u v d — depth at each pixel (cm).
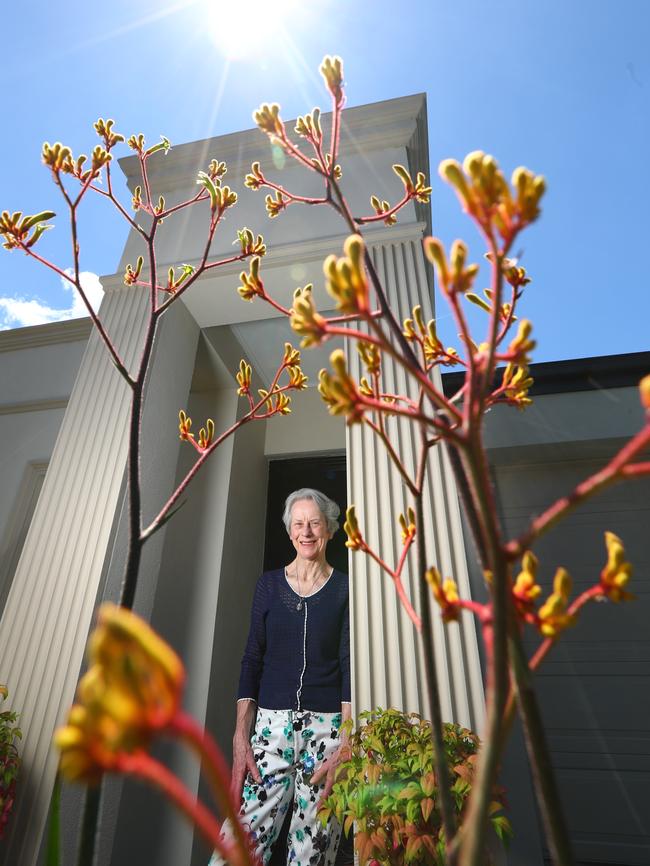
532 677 30
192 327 338
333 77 70
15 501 365
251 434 461
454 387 367
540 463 387
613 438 357
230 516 396
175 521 388
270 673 211
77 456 264
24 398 404
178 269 312
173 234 338
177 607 361
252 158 357
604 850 288
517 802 257
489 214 32
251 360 457
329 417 494
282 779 188
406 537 59
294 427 497
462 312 34
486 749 27
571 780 307
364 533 201
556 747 316
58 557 239
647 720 315
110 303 312
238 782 194
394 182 316
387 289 255
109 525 242
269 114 68
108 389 279
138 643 19
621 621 343
